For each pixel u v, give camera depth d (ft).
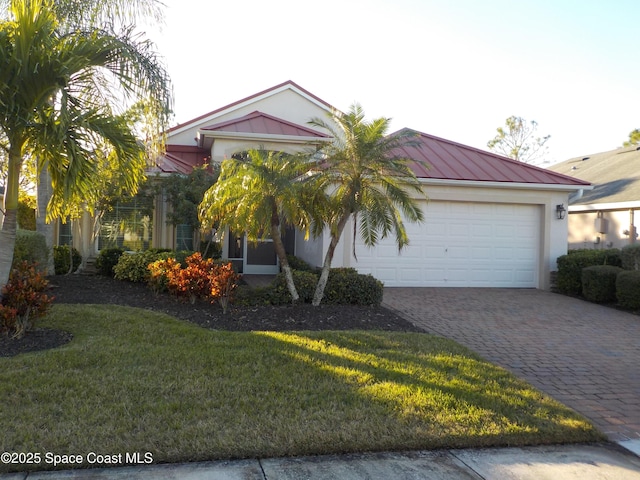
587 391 19.77
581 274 42.29
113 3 32.76
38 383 16.60
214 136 48.11
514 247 46.96
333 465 13.06
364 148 27.22
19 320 21.75
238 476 12.30
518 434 14.76
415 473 12.84
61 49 21.68
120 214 46.21
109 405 15.24
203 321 26.63
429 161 47.50
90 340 21.74
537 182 45.85
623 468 13.66
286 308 29.22
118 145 22.97
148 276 34.35
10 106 20.90
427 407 16.12
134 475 12.10
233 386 17.15
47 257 36.73
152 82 24.94
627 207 57.72
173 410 15.15
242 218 26.81
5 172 24.97
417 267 45.14
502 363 22.94
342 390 17.20
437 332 28.02
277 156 28.89
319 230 30.53
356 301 31.68
